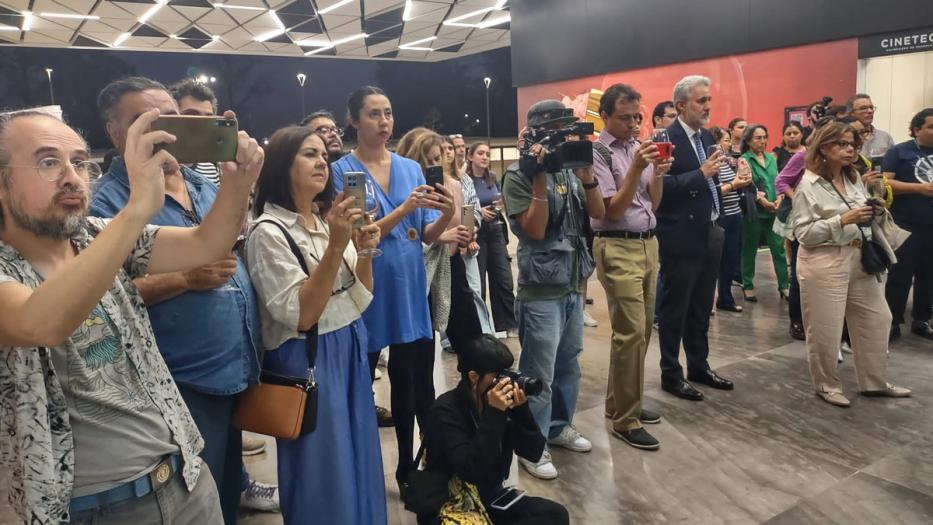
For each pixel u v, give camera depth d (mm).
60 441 1070
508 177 2658
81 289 945
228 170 1268
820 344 3381
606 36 9867
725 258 5145
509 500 2014
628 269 2926
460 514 1860
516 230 2650
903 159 4297
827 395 3385
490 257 4680
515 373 1907
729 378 3760
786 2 7340
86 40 14008
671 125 3420
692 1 8422
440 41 15750
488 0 11352
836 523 2309
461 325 2766
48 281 948
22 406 1025
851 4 6734
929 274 4359
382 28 13250
